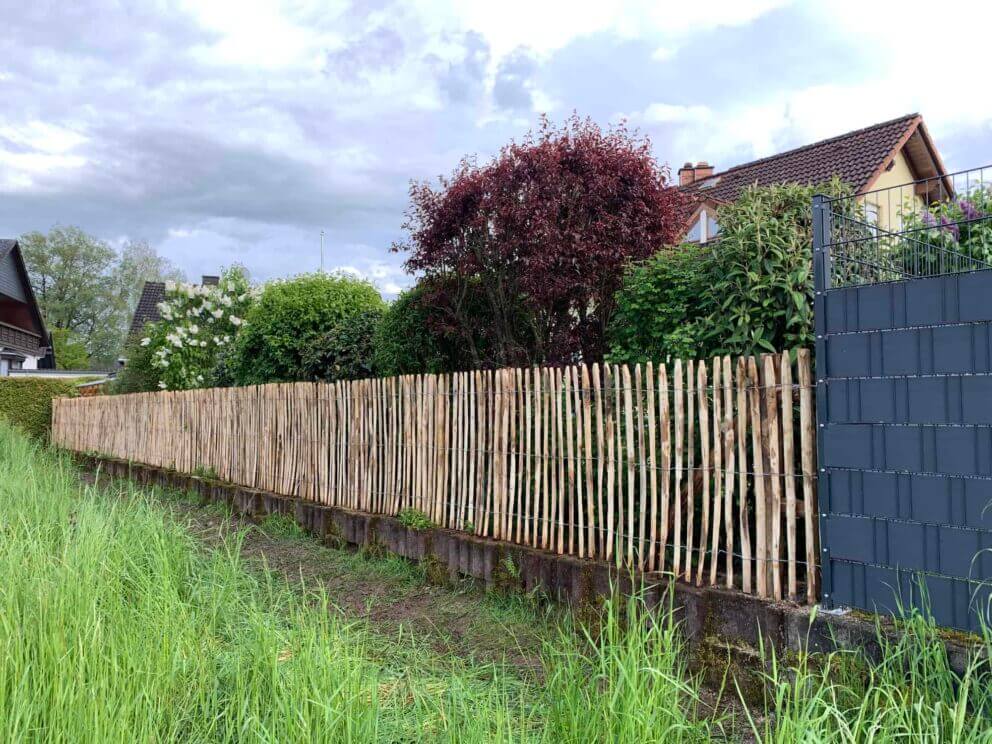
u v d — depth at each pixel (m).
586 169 8.69
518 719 3.19
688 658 4.31
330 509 7.89
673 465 5.05
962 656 3.40
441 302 9.38
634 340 6.12
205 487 10.64
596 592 5.05
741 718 3.75
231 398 10.69
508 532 6.05
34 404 20.25
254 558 7.22
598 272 8.56
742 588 4.48
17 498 6.44
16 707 2.55
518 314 9.44
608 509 5.23
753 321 5.05
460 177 9.14
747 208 5.42
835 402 4.10
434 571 6.29
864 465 3.96
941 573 3.69
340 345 11.27
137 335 21.53
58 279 65.62
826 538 4.09
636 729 2.59
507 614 5.35
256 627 3.44
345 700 2.83
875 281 4.79
